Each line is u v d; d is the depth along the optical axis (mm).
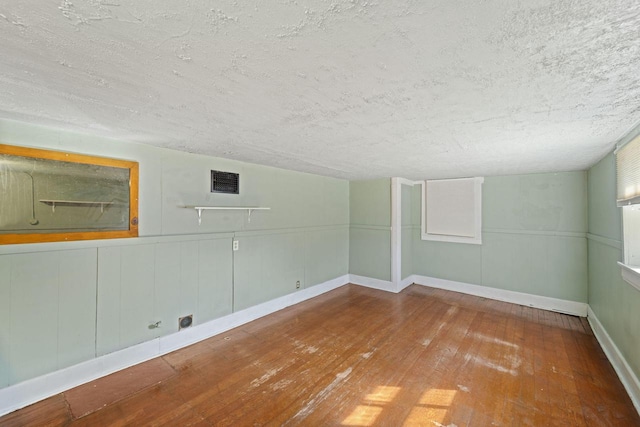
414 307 4023
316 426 1789
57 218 2100
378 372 2393
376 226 5039
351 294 4668
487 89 1336
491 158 3025
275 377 2320
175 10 787
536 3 749
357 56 1049
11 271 1907
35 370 1997
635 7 749
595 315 3268
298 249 4262
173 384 2219
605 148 2529
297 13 803
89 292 2250
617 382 2234
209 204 3074
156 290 2650
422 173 4285
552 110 1605
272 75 1207
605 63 1080
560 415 1881
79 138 2189
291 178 4117
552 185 3939
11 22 833
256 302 3613
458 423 1818
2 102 1536
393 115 1708
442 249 4965
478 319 3578
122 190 2434
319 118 1771
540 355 2666
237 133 2146
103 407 1949
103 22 838
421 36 917
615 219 2586
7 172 1894
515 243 4219
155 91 1380
